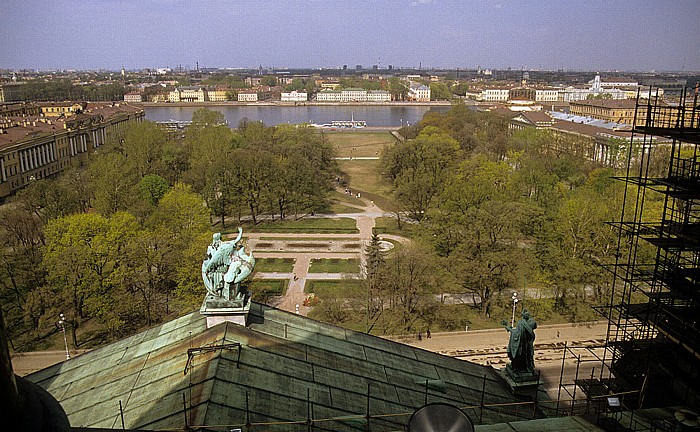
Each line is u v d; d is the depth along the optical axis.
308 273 132.62
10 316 107.38
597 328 102.31
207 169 177.38
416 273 104.00
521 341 39.78
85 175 182.12
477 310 111.38
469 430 19.33
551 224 119.25
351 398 33.94
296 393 32.81
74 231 101.19
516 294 109.56
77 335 101.06
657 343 43.53
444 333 101.38
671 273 41.72
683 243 41.53
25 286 120.00
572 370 87.12
